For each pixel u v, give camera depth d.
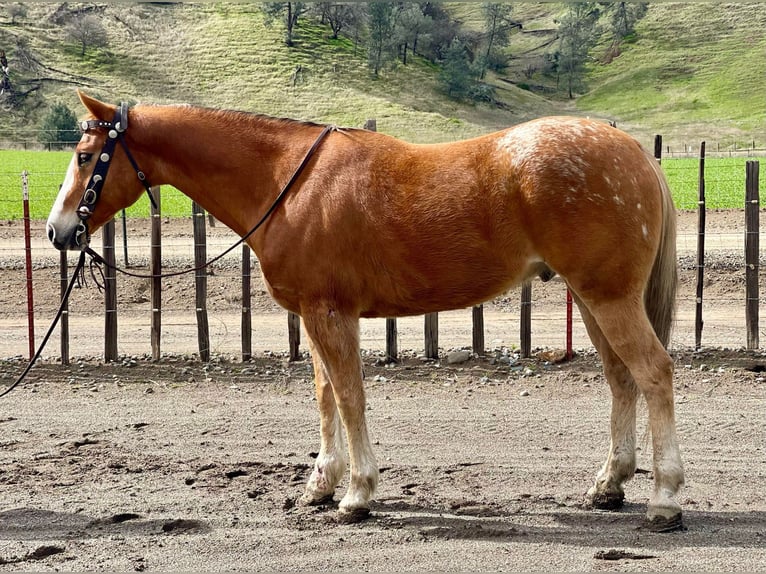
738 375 8.77
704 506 5.56
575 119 5.19
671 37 117.50
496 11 114.00
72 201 5.69
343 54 100.12
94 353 10.34
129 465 6.62
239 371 9.45
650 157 5.21
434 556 4.84
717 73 102.81
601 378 8.84
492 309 12.84
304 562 4.81
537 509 5.60
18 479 6.33
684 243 16.48
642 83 103.31
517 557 4.79
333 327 5.31
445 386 8.74
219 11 109.69
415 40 103.88
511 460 6.61
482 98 93.31
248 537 5.20
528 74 110.00
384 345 10.65
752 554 4.75
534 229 5.02
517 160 5.00
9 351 10.51
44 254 15.99
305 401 8.34
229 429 7.52
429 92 93.06
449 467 6.48
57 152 55.88
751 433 7.07
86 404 8.33
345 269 5.28
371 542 5.07
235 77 91.12
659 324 5.25
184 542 5.12
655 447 5.06
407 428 7.44
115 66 92.19
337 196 5.25
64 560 4.89
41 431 7.52
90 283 13.75
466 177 5.10
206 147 5.66
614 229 4.92
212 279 13.84
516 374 9.09
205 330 9.85
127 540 5.18
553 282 13.91
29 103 80.38
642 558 4.73
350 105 84.31
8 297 13.28
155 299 9.84
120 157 5.70
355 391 5.38
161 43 98.94
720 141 78.38
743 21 118.62
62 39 95.88
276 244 5.39
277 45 99.44
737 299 12.76
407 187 5.18
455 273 5.19
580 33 116.62
